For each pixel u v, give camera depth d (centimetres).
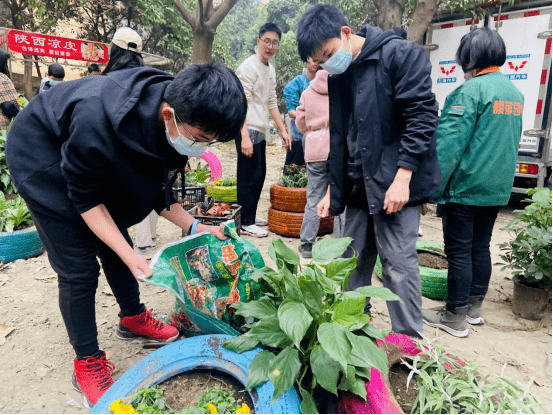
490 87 252
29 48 1006
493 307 327
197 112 141
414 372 170
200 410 153
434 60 683
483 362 251
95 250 192
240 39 3419
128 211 193
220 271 212
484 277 292
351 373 150
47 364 231
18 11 1288
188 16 857
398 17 789
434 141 217
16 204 398
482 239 288
